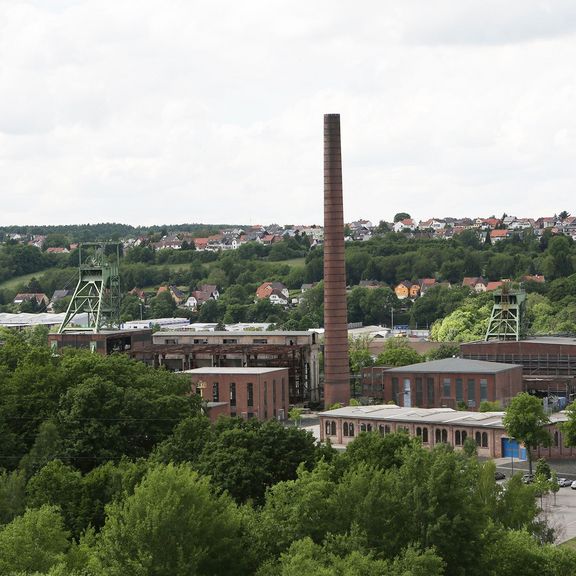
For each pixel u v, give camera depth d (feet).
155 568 610.24
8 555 644.69
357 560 593.42
